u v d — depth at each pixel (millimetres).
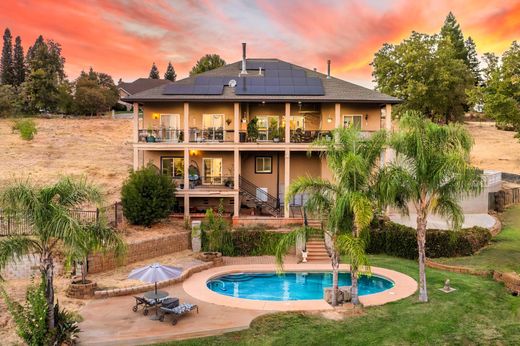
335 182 17766
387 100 30719
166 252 25250
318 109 33594
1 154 43406
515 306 17578
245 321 16094
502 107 29797
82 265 19016
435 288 19734
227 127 32781
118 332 14992
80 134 56562
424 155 17344
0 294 17750
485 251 25125
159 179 27875
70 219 13188
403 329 15523
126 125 64375
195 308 16859
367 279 22312
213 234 26047
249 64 37250
